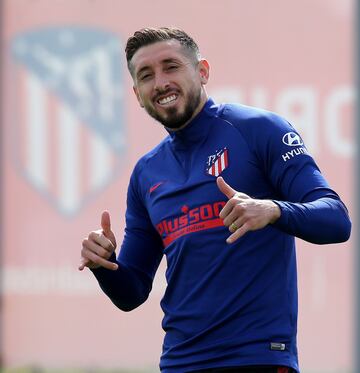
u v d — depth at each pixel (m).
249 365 12.35
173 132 13.40
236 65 27.89
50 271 28.62
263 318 12.50
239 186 12.80
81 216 28.47
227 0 27.91
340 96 27.55
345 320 27.36
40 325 28.64
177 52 13.23
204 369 12.55
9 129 28.72
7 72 28.78
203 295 12.69
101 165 28.38
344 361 27.30
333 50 27.64
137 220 14.22
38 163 28.61
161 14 28.14
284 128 12.88
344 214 12.20
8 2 28.86
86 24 28.52
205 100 13.48
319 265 27.47
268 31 27.80
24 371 28.70
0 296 28.75
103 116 28.34
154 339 28.12
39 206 28.58
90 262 13.05
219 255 12.62
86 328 28.52
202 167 13.04
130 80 28.25
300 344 27.56
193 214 12.88
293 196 12.49
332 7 27.66
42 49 28.66
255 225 11.43
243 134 12.98
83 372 29.44
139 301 14.30
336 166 27.45
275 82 27.77
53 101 28.59
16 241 28.67
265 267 12.61
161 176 13.50
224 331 12.54
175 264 12.98
